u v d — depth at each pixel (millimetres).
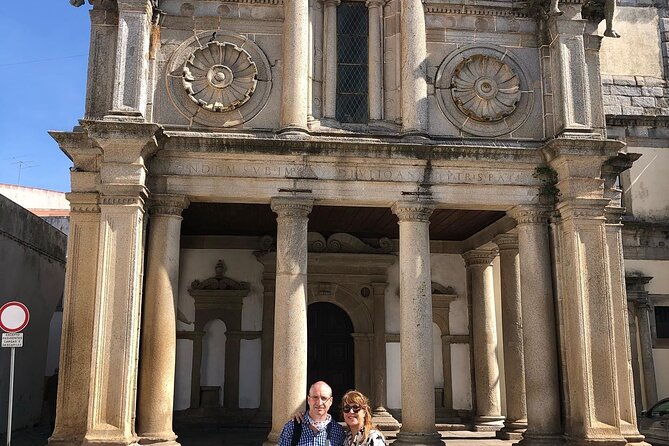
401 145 14961
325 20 16141
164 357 14188
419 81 15695
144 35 14672
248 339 20516
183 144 14578
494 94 16094
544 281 15391
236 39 15711
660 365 22609
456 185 15391
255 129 15352
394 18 16328
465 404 20828
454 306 21406
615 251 15562
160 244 14500
